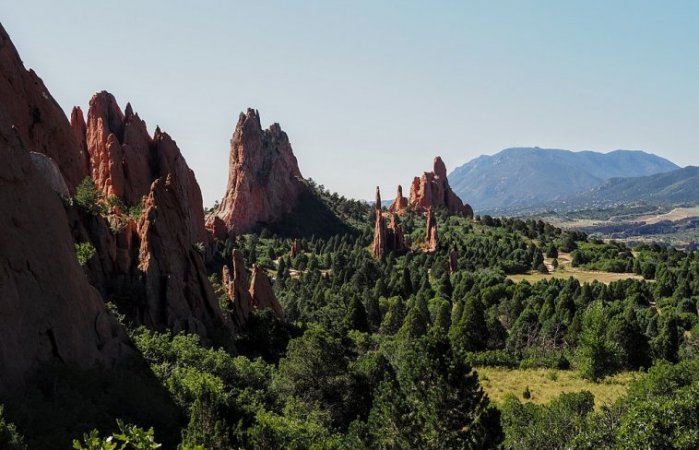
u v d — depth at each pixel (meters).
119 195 115.88
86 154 126.94
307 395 57.09
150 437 14.53
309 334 62.09
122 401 40.00
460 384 42.19
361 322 111.44
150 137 134.50
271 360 74.44
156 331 58.72
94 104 128.75
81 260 58.47
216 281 100.06
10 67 81.69
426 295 147.12
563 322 111.88
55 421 33.66
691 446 35.12
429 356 43.25
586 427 43.28
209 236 145.25
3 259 37.22
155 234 64.94
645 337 91.00
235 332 79.56
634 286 157.00
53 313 40.25
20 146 41.56
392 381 47.66
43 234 41.12
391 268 176.88
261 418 40.16
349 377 59.91
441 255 194.00
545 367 89.00
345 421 58.56
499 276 167.12
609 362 81.00
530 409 50.44
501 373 85.31
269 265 185.12
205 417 35.50
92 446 13.88
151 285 62.78
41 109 86.44
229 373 54.34
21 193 40.03
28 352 37.38
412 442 42.72
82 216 63.31
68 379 38.06
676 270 177.50
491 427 40.75
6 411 32.16
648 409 38.09
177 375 47.47
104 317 47.09
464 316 103.31
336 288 151.75
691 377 50.75
